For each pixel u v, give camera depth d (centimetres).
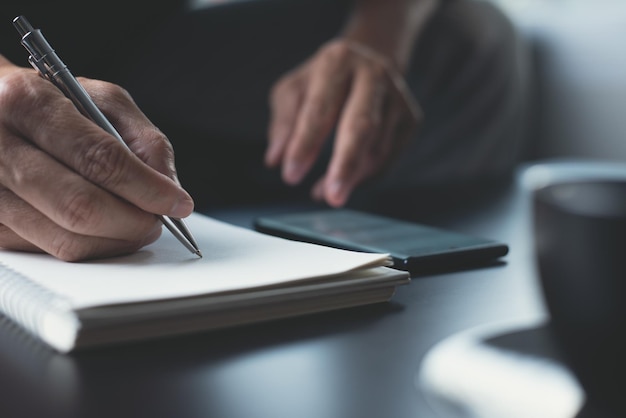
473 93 173
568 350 26
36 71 48
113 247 46
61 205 44
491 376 30
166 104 167
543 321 38
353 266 42
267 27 168
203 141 165
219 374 32
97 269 43
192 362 34
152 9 170
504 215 83
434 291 48
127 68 170
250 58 166
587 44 211
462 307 44
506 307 44
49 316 36
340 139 92
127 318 35
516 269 55
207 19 172
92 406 29
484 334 36
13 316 40
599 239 24
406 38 127
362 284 43
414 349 36
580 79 213
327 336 38
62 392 30
